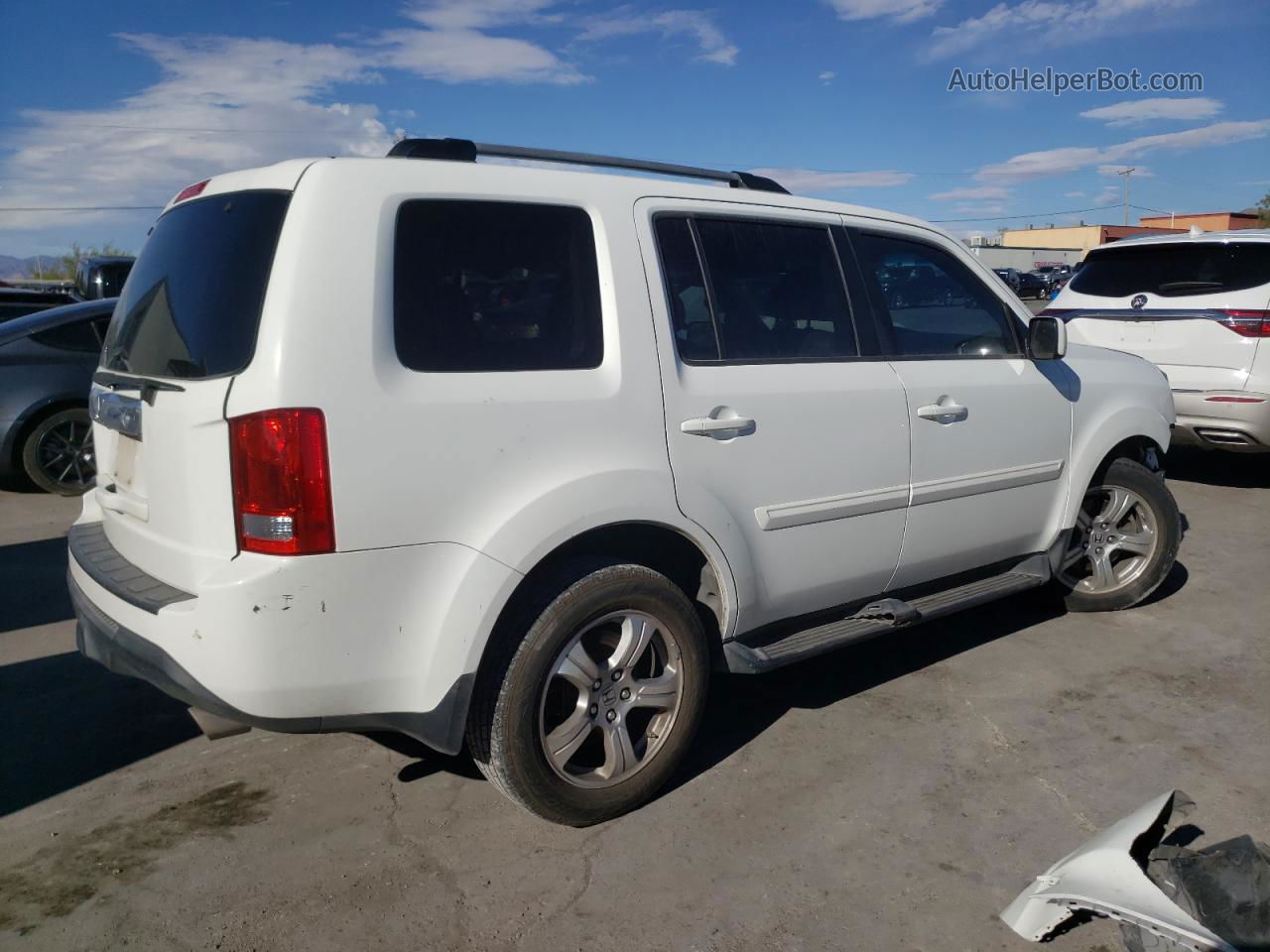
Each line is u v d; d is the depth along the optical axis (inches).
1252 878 104.2
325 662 103.4
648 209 130.3
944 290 166.4
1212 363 284.4
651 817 127.6
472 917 108.3
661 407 124.3
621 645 122.3
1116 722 153.7
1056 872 107.4
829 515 143.1
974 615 201.5
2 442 297.4
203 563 103.8
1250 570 229.6
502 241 116.3
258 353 100.8
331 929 106.4
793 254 145.9
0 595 215.9
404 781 137.3
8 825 126.8
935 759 142.5
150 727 153.6
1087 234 3248.0
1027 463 172.6
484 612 109.4
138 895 112.2
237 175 117.6
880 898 111.4
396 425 104.1
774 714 157.0
